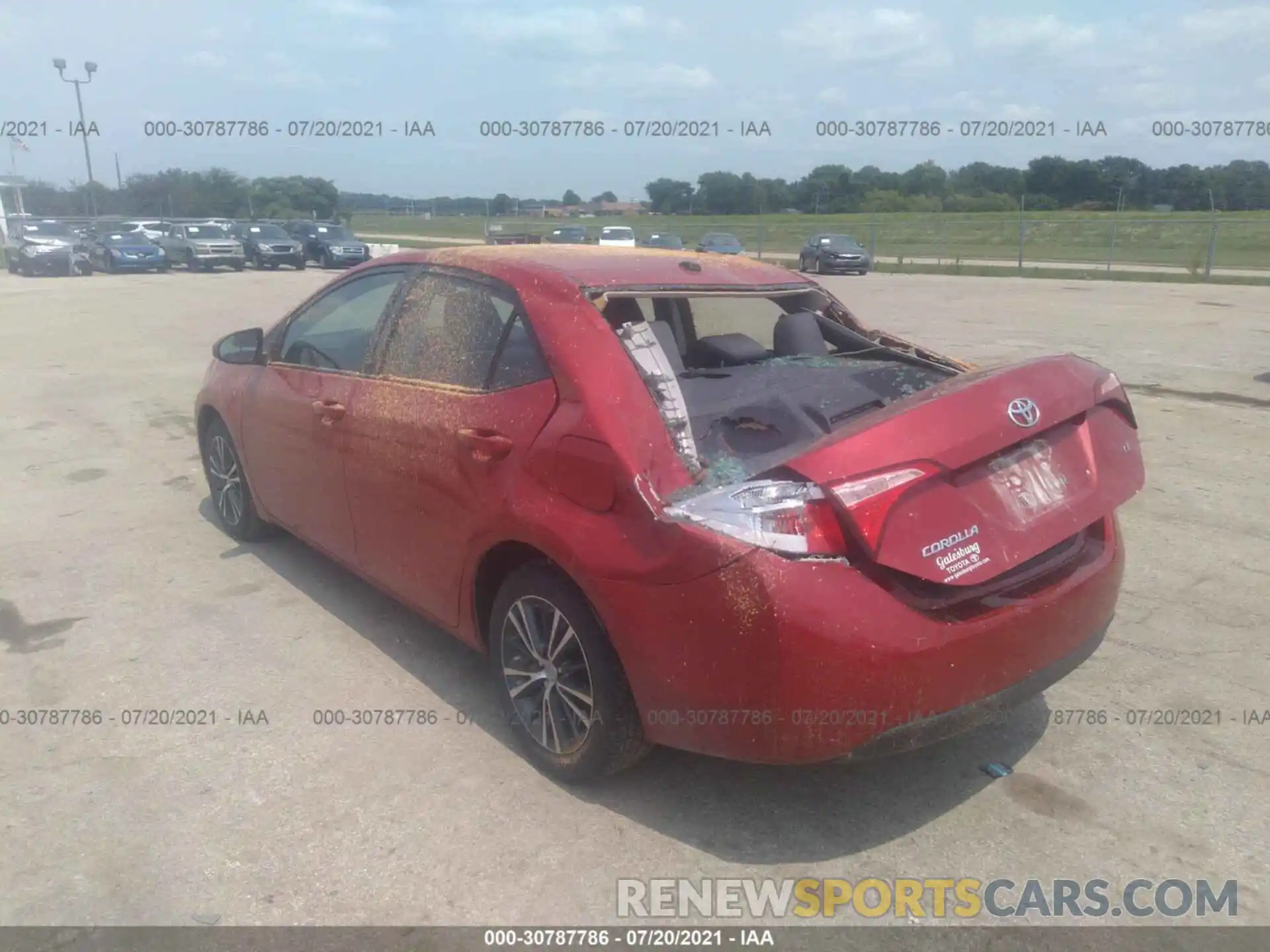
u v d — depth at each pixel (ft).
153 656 14.35
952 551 9.29
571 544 10.15
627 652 9.83
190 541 19.10
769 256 132.87
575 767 10.95
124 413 31.12
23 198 157.17
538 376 11.12
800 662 8.86
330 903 9.42
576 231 103.45
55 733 12.32
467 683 13.62
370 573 14.25
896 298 71.10
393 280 14.23
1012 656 9.71
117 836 10.37
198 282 91.76
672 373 11.23
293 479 15.71
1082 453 10.71
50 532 19.69
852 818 10.67
